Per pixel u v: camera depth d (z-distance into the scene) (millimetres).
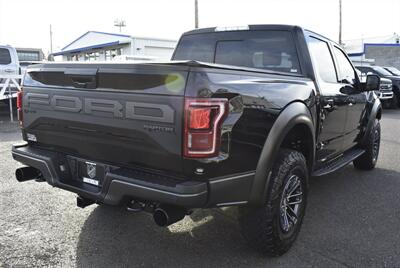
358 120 5375
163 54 23234
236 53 4430
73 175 3332
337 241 3635
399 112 15477
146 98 2631
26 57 25172
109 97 2812
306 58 3951
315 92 3764
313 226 3969
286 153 3273
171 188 2557
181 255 3348
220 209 4383
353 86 5133
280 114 3092
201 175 2572
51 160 3301
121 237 3672
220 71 2664
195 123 2480
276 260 3275
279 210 3156
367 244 3580
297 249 3473
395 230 3893
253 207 3082
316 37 4336
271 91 3045
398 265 3209
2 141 8062
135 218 4105
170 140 2564
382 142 8633
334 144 4613
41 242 3543
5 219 4027
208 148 2527
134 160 2824
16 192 4840
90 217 4117
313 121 3686
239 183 2797
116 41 23703
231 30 4465
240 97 2719
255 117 2850
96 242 3566
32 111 3439
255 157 2881
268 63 4203
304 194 3533
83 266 3152
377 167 6434
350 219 4168
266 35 4227
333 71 4582
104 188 2885
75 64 2990
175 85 2521
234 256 3334
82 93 2982
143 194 2660
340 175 5918
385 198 4855
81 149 3189
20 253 3332
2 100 12141
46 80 3279
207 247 3494
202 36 4711
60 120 3197
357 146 5891
